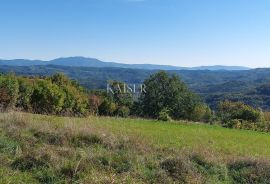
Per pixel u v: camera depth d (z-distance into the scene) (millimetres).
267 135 40500
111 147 13617
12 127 14133
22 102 40094
